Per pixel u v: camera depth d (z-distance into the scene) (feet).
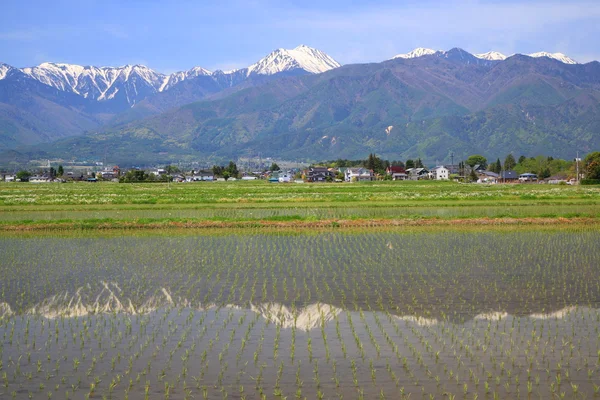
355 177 627.87
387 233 149.28
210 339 67.97
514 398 53.21
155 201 242.37
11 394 54.19
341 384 55.93
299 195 278.87
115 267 107.34
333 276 99.14
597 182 426.92
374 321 74.23
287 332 70.33
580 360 61.72
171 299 85.20
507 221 166.30
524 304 81.87
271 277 98.84
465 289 89.81
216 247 128.88
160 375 58.18
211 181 638.94
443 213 192.13
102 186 437.17
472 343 66.33
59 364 61.05
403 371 58.75
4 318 76.64
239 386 55.67
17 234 150.61
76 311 79.61
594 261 110.63
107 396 53.72
